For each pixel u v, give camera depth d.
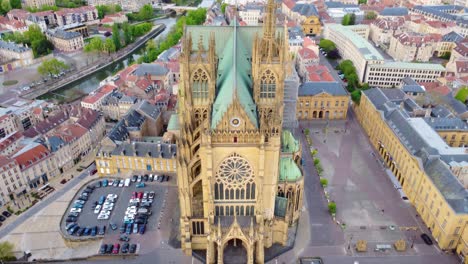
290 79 177.38
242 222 122.19
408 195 156.62
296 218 142.38
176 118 188.12
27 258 131.25
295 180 133.38
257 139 110.06
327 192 159.12
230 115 106.69
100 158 168.62
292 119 187.62
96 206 152.12
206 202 122.62
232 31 132.00
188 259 128.88
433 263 128.00
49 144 172.00
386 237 137.88
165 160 166.62
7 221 147.88
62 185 168.25
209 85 118.94
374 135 193.25
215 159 113.44
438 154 147.88
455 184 132.25
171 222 143.50
